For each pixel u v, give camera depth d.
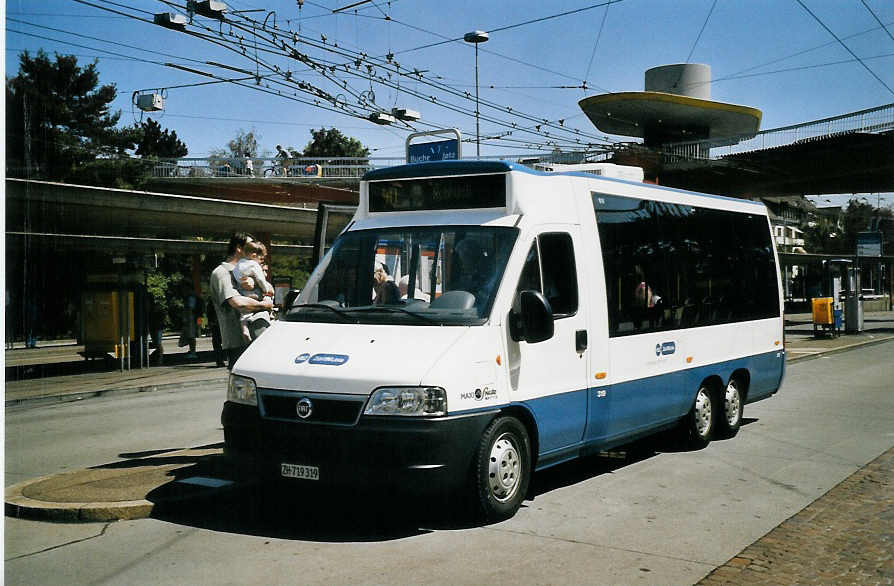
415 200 6.86
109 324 19.86
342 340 5.91
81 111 47.16
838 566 4.94
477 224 6.45
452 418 5.42
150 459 7.73
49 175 45.00
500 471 5.84
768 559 5.06
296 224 27.19
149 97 27.88
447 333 5.79
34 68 44.75
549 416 6.38
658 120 47.97
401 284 6.41
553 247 6.65
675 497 6.69
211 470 6.93
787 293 64.88
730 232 9.58
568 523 5.89
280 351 5.97
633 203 7.81
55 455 8.62
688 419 8.66
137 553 5.17
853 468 7.80
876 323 40.22
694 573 4.84
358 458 5.37
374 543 5.39
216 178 47.88
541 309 5.97
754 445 9.02
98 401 13.84
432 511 6.17
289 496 6.61
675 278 8.35
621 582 4.68
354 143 81.50
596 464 8.07
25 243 24.17
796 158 40.06
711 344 8.92
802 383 15.02
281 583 4.64
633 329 7.55
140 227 24.91
